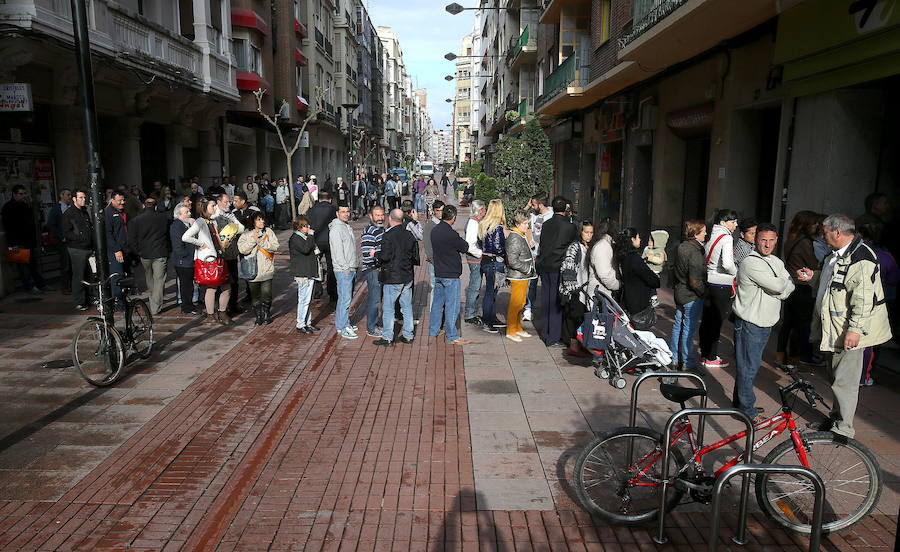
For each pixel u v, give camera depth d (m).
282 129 28.88
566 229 8.09
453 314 8.34
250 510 4.28
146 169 17.69
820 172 8.16
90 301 10.30
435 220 8.95
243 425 5.71
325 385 6.77
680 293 7.04
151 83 14.51
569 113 23.06
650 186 15.50
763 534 4.02
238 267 10.12
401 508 4.30
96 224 6.94
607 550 3.86
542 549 3.86
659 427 5.57
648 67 13.11
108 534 4.01
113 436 5.47
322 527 4.07
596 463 4.16
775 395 6.34
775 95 9.27
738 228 8.01
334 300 11.06
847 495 4.02
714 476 4.04
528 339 8.66
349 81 46.78
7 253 11.12
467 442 5.32
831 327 4.98
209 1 17.92
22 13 9.83
